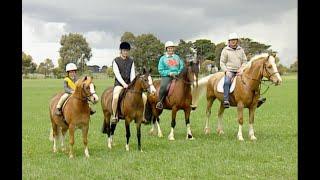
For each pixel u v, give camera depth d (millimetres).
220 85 13930
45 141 13695
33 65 119750
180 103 13312
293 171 8758
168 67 13750
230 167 9234
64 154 11391
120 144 12898
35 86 58031
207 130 14750
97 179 8570
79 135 14859
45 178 8695
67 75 11289
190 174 8734
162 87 13562
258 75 12711
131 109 11422
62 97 10977
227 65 13641
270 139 13031
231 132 15016
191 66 13219
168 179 8469
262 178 8344
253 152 10844
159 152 11234
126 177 8648
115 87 11852
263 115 20766
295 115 20641
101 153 11336
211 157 10406
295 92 40562
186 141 13039
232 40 13539
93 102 10352
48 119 20750
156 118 14586
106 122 12469
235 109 24078
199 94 14641
